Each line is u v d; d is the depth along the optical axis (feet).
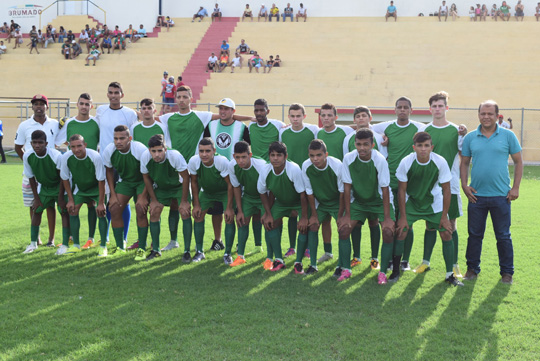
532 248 20.81
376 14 94.58
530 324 13.08
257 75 78.59
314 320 13.29
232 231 18.94
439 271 17.88
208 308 14.05
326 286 16.15
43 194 20.20
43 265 18.33
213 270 17.87
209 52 87.76
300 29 91.09
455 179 17.46
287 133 19.77
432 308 14.21
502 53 80.74
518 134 69.00
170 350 11.57
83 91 80.79
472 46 82.38
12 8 103.04
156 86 80.23
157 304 14.39
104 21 101.30
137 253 19.31
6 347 11.69
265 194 17.87
